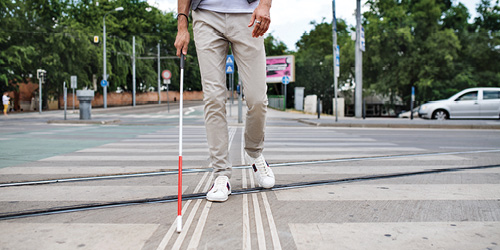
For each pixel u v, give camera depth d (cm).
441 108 1644
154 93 5384
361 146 636
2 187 301
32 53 2750
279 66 3294
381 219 216
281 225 204
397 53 3300
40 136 856
